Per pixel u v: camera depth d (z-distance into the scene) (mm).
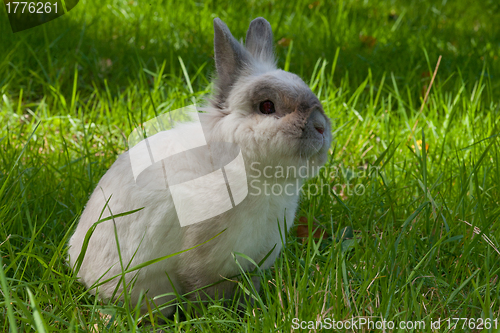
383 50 2037
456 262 1242
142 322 1202
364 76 1831
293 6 2596
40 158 1392
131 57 1760
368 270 1203
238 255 1188
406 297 1163
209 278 1198
